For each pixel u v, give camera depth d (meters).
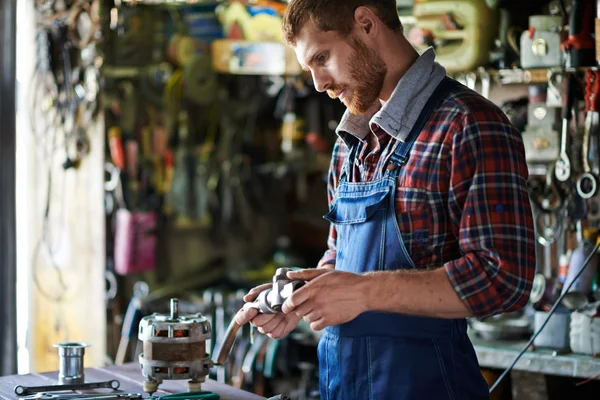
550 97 3.15
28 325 4.40
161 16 4.45
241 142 5.14
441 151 1.89
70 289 4.23
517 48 3.34
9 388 2.29
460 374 1.97
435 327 1.96
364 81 1.96
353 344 2.01
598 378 2.85
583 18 2.98
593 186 2.96
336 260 2.17
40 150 4.32
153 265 4.30
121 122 4.23
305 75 4.40
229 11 4.48
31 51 4.35
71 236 4.22
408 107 1.96
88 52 4.09
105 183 4.12
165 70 4.48
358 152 2.16
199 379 2.21
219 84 4.93
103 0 4.03
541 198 3.29
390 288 1.79
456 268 1.79
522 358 3.00
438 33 3.40
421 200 1.92
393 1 2.01
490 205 1.80
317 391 3.40
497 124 1.86
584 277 3.00
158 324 2.19
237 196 5.11
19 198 4.45
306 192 5.39
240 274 4.92
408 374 1.95
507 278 1.76
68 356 2.33
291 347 3.85
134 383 2.35
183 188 4.68
